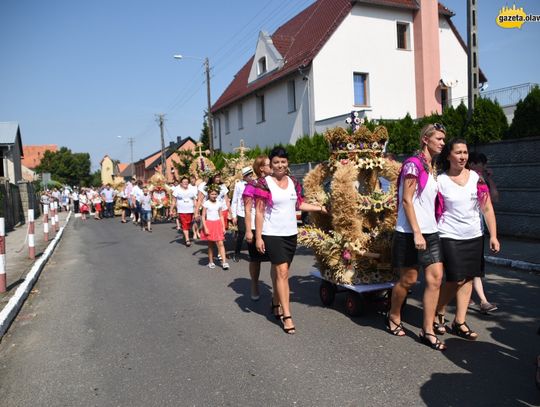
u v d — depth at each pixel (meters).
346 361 4.25
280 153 5.07
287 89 24.48
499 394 3.52
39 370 4.43
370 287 5.27
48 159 83.62
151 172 76.50
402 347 4.51
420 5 23.55
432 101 23.84
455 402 3.43
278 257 5.07
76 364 4.53
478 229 4.46
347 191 5.29
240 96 29.05
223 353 4.61
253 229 6.14
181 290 7.37
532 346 4.43
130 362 4.51
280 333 5.10
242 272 8.60
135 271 9.21
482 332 4.84
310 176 6.00
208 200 8.88
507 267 7.81
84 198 26.20
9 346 5.17
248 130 29.75
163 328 5.50
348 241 5.35
